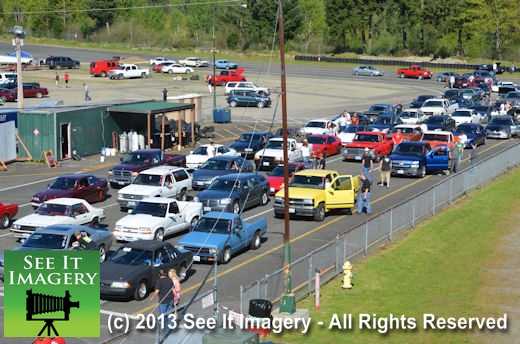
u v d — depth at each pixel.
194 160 43.62
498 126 61.03
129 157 41.09
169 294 20.41
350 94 90.19
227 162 40.28
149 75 103.19
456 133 55.78
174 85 92.06
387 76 114.12
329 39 152.00
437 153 44.69
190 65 115.75
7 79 82.38
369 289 25.25
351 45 153.38
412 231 32.81
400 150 44.72
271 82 100.00
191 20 162.25
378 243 30.19
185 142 54.69
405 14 144.75
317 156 47.28
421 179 43.78
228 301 22.73
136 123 53.31
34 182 41.56
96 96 77.88
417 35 150.88
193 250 26.45
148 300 23.30
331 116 70.62
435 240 31.53
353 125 55.59
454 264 28.47
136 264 23.52
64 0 157.75
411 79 110.69
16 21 161.62
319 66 128.00
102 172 44.69
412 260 28.64
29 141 47.25
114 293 22.64
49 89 83.88
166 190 35.34
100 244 26.66
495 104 75.75
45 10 156.62
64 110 47.72
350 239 27.41
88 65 114.12
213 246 26.25
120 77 97.50
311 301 23.91
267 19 144.00
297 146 47.31
